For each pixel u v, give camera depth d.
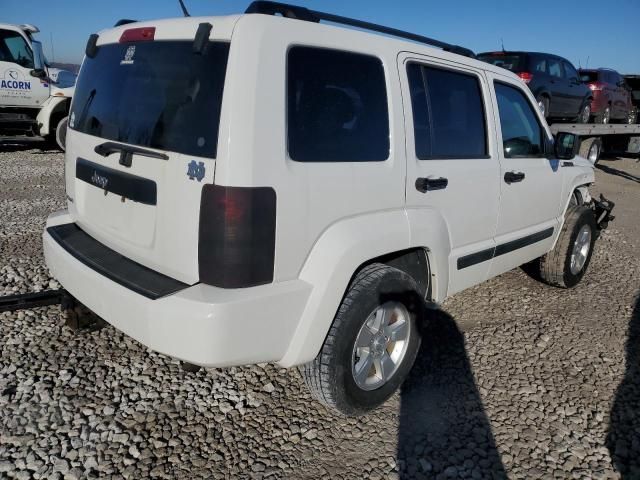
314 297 2.39
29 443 2.50
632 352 3.72
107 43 2.94
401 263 3.10
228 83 2.13
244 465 2.47
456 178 3.14
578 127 11.29
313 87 2.38
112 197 2.70
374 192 2.62
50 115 11.07
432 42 3.33
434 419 2.89
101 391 2.93
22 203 6.81
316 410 2.91
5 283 4.18
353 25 2.78
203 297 2.15
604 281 5.20
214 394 2.98
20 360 3.16
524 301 4.55
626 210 9.11
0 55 10.73
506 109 3.73
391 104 2.72
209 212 2.15
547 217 4.32
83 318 2.78
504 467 2.56
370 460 2.55
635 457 2.68
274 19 2.25
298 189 2.28
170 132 2.33
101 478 2.34
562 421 2.93
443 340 3.78
